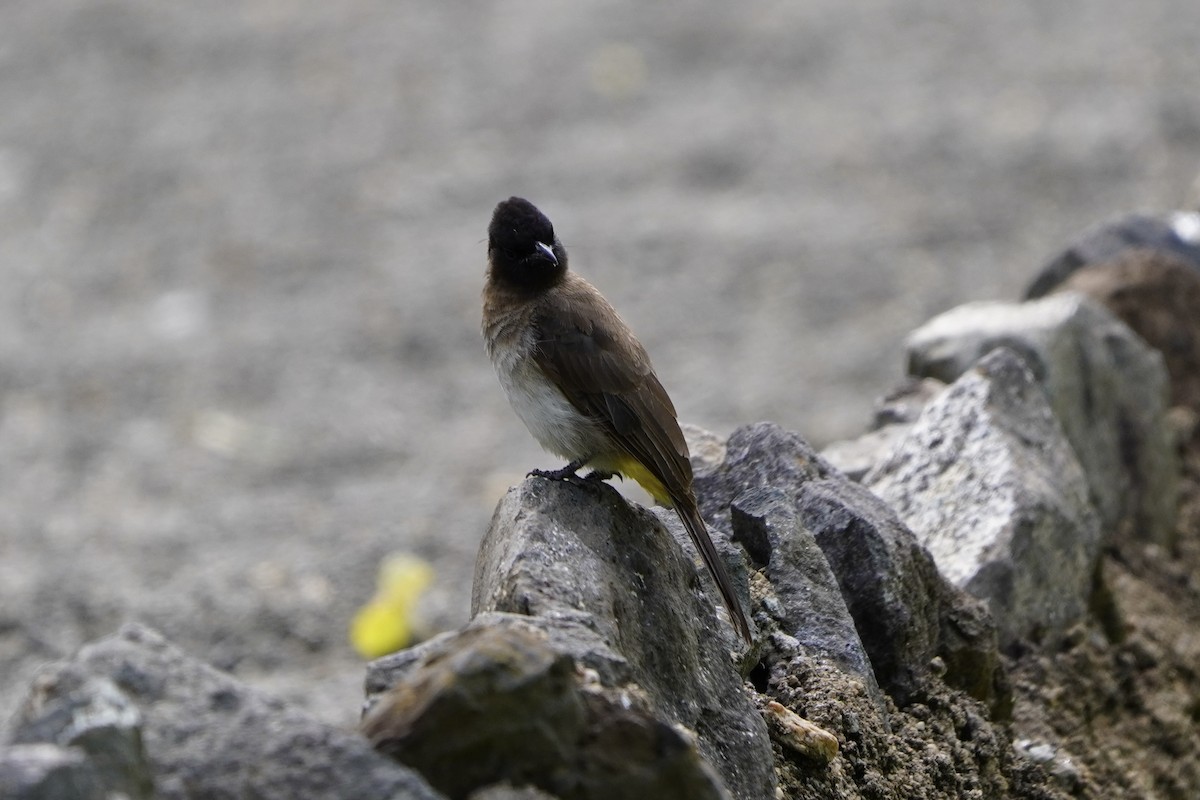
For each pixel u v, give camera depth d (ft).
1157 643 25.86
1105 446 28.60
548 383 21.13
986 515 23.39
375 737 12.63
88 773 11.13
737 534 20.81
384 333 63.00
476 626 13.97
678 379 56.13
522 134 82.99
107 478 52.34
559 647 14.07
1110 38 88.99
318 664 39.70
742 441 22.29
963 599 21.48
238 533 47.57
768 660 19.15
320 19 102.73
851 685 18.84
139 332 64.39
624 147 80.02
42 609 42.37
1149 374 29.71
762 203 72.23
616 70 90.89
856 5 100.07
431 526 47.44
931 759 19.24
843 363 56.80
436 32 99.60
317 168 80.43
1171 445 30.30
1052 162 72.18
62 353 62.44
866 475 25.88
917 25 95.30
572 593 15.48
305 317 64.95
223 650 40.29
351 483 51.42
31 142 85.30
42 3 106.01
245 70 94.38
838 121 81.15
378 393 58.23
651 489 20.93
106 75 94.38
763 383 55.36
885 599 20.25
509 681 12.63
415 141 82.89
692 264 66.13
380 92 89.97
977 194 70.23
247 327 64.18
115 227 75.10
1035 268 62.23
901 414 28.32
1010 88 82.84
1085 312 29.01
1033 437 24.82
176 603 42.73
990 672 21.31
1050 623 23.59
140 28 101.45
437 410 56.80
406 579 40.52
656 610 16.61
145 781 11.69
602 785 12.80
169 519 48.88
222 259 70.95
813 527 20.80
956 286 61.67
